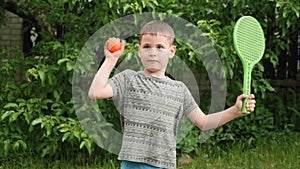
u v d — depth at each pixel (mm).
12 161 4895
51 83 4633
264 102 6336
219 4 5176
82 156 4988
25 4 5410
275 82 6688
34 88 4898
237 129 5730
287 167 4754
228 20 5277
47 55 4922
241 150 5422
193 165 4844
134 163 2387
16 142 4699
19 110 4617
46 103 4758
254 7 5324
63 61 4398
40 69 4586
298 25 5723
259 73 5285
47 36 5113
